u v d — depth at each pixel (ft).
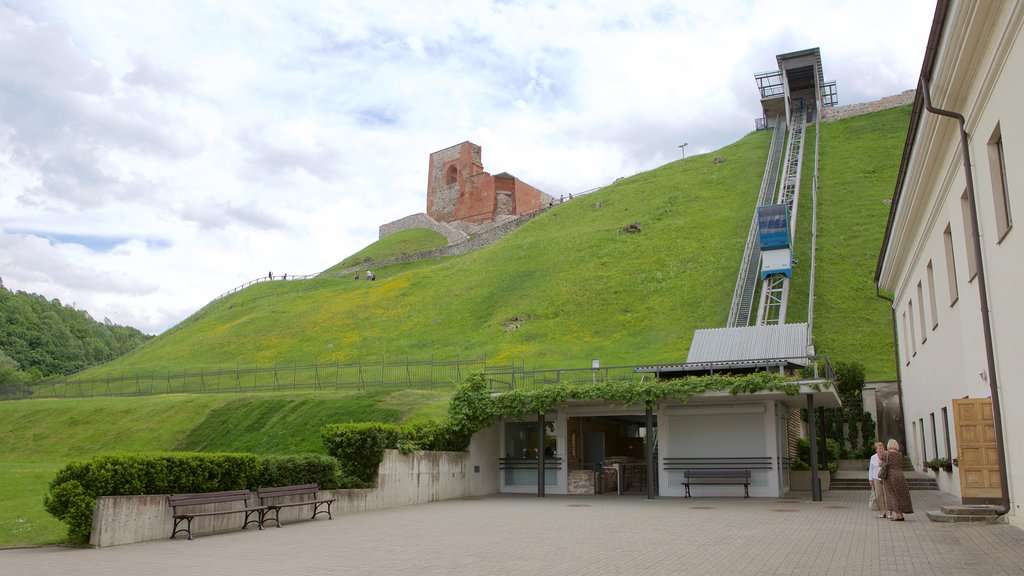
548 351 183.11
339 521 62.44
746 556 40.06
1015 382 46.50
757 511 68.18
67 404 160.66
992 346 50.57
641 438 123.65
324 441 75.97
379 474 75.36
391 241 393.29
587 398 86.22
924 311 87.30
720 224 248.73
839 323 171.63
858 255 206.08
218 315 288.51
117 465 49.70
